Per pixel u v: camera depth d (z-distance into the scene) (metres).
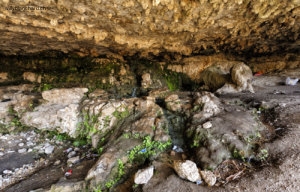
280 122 4.59
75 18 4.33
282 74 8.65
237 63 8.26
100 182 3.58
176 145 4.48
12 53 7.52
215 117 4.77
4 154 5.12
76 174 4.02
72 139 5.89
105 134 5.32
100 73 8.80
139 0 3.48
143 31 5.31
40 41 6.12
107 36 5.69
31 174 4.34
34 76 8.11
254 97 6.46
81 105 6.19
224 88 7.87
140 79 9.15
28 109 6.17
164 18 4.40
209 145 3.89
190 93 7.26
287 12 4.30
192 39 6.40
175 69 9.56
